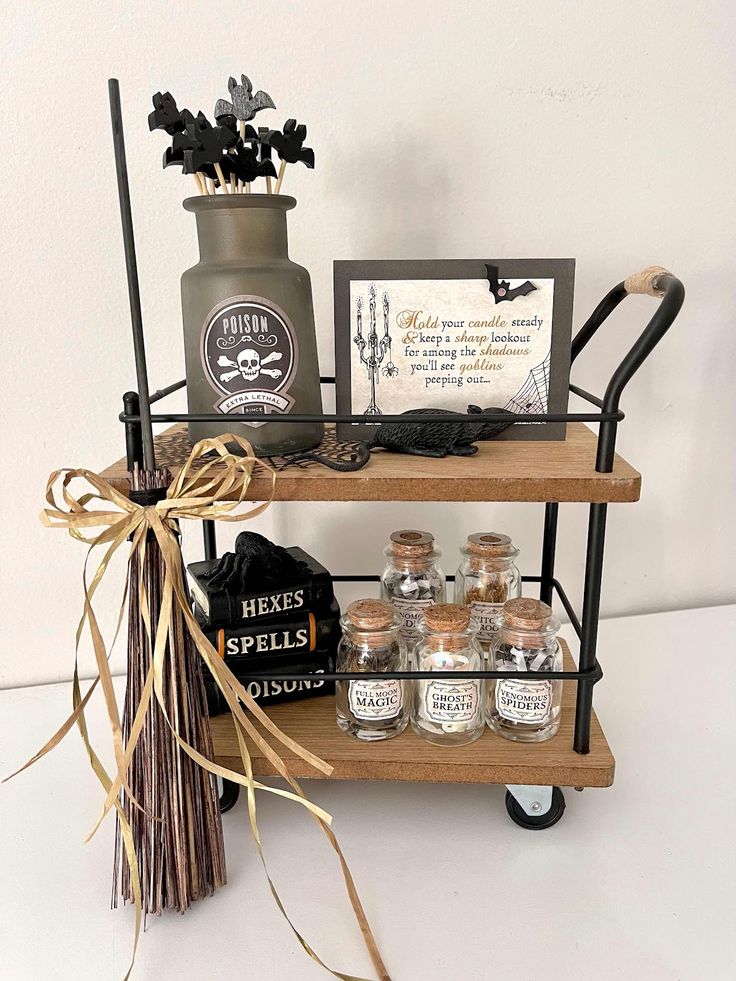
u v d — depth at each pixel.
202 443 0.48
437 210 0.77
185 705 0.50
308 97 0.73
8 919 0.52
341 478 0.51
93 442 0.78
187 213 0.74
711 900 0.53
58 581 0.82
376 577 0.75
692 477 0.90
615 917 0.52
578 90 0.75
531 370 0.60
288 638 0.65
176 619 0.49
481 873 0.56
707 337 0.84
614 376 0.51
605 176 0.78
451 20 0.72
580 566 0.92
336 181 0.75
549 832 0.60
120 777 0.47
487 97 0.75
